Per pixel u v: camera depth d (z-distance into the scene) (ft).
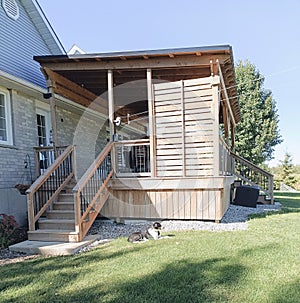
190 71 23.24
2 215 18.35
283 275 10.53
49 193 20.68
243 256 12.74
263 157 77.77
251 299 8.79
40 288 10.17
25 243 16.10
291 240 15.52
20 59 26.37
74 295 9.49
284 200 41.47
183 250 13.96
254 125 75.97
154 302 8.79
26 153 24.13
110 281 10.50
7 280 11.04
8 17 25.63
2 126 22.33
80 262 12.90
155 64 20.44
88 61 21.16
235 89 25.09
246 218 23.07
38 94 24.63
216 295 9.09
